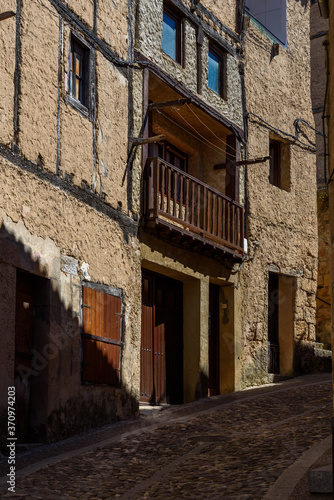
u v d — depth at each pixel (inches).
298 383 605.6
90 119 444.8
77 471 310.5
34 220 378.6
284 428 384.5
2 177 353.1
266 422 413.4
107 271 454.3
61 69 415.5
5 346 346.3
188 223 536.4
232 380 598.5
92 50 453.4
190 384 562.3
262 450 331.0
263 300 644.1
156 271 547.2
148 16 529.0
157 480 293.9
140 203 503.8
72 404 401.4
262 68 679.1
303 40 742.5
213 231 565.9
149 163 511.5
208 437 376.5
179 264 545.3
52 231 395.2
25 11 382.3
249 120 653.9
